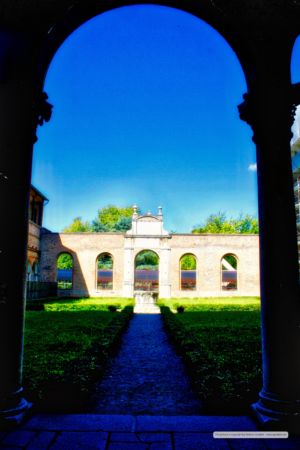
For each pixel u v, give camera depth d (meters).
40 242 32.69
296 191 32.09
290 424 4.13
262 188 4.84
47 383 4.93
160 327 15.51
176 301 27.61
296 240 4.70
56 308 21.14
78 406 4.85
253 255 32.69
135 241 32.88
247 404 4.77
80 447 3.76
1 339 4.31
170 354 9.70
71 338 9.59
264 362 4.56
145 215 33.16
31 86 4.76
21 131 4.64
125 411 5.36
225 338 9.89
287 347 4.39
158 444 3.85
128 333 13.64
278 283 4.53
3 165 4.52
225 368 6.24
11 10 4.79
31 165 4.82
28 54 4.76
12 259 4.43
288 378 4.33
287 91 4.88
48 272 32.38
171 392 6.30
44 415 4.57
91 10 5.30
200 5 5.21
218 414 4.80
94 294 32.16
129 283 32.31
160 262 32.59
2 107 4.63
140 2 5.36
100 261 61.75
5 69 4.64
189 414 5.25
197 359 6.79
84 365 6.05
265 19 5.04
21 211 4.57
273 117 4.84
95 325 12.73
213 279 32.41
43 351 7.69
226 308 21.91
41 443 3.84
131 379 7.16
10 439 3.91
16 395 4.33
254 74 4.97
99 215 69.94
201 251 32.75
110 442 3.88
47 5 4.92
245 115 5.18
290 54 5.02
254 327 12.41
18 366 4.41
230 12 5.07
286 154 4.81
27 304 21.06
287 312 4.45
